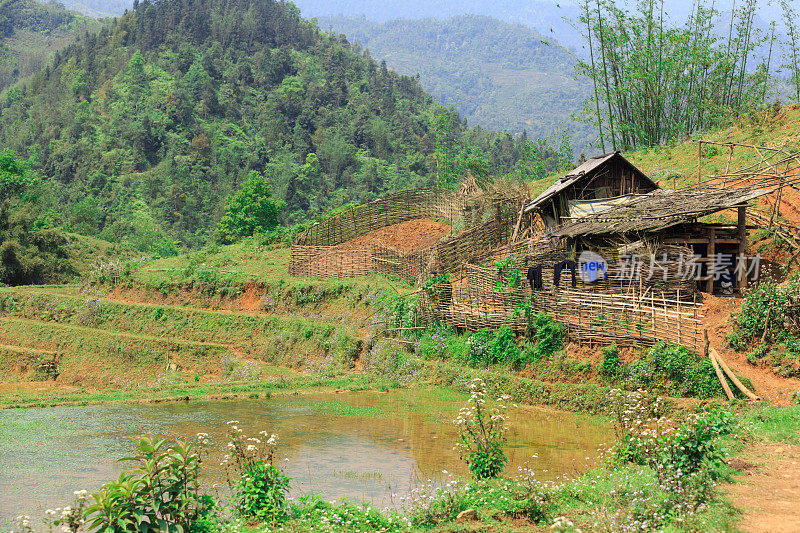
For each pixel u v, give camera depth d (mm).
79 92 172500
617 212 27891
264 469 12219
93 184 135750
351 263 41906
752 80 50219
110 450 18703
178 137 148625
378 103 175375
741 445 14273
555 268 26391
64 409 24875
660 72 50875
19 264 60719
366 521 11531
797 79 48625
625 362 22625
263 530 10781
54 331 44469
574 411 22141
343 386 28438
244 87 173000
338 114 168875
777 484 11664
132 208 126500
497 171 147250
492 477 14125
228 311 43062
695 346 21000
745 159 38781
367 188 142625
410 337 31312
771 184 28609
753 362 20781
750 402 18656
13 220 62812
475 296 29500
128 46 186625
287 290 41812
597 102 54781
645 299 23078
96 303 46188
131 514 10531
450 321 30219
